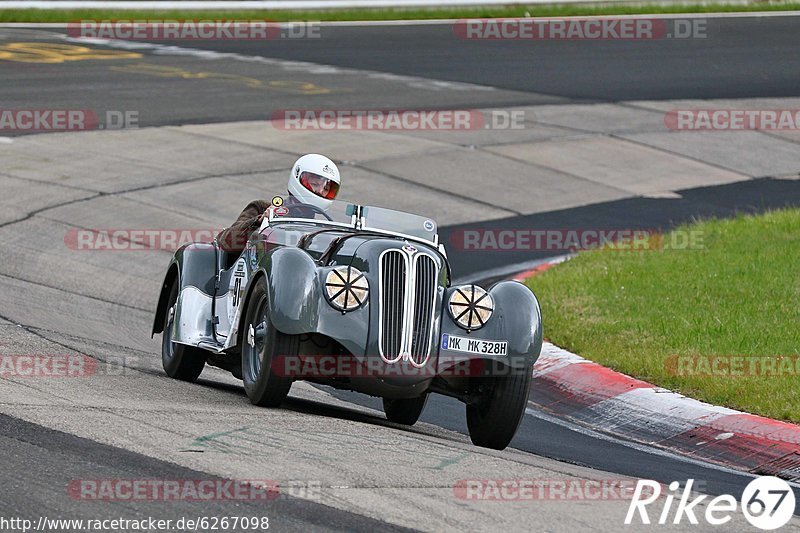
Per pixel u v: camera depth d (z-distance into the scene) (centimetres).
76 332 3912
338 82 9644
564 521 2050
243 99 8788
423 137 8031
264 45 11262
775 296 4322
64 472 2103
